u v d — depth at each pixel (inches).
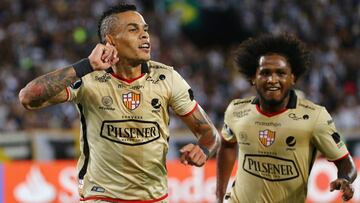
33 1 1378.0
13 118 1111.0
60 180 796.6
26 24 1337.4
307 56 450.3
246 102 453.1
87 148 404.8
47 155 915.4
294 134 433.4
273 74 432.1
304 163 438.3
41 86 378.0
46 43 1312.7
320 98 1346.0
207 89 1307.8
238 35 1572.3
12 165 783.1
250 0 1585.9
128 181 398.6
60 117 1120.8
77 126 1069.8
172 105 406.3
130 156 396.2
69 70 381.1
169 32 1459.2
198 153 388.8
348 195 407.8
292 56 439.5
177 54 1374.3
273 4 1579.7
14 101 1159.6
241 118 448.1
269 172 440.5
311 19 1572.3
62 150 922.7
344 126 1266.0
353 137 953.5
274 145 436.8
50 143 919.0
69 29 1342.3
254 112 444.1
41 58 1282.0
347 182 407.5
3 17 1343.5
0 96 1165.1
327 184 820.6
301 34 1533.0
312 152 442.0
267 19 1555.1
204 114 416.5
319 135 433.1
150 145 397.7
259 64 438.6
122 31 391.2
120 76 398.0
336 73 1425.9
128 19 392.2
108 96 396.2
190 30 1558.8
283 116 436.1
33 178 788.0
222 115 1262.3
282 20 1552.7
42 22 1346.0
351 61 1466.5
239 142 449.4
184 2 1557.6
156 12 1498.5
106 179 399.5
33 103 382.0
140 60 392.8
